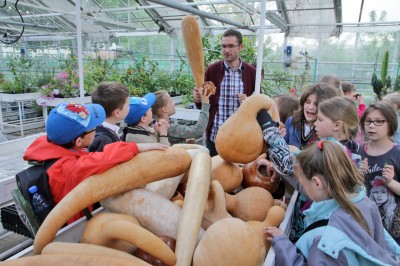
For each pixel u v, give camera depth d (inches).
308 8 314.7
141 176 45.6
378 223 52.4
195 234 41.3
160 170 47.1
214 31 384.5
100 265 33.6
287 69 364.2
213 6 357.7
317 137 89.2
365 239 45.9
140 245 36.9
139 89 278.7
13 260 34.9
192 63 81.5
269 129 59.6
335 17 329.1
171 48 486.9
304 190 57.1
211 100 132.7
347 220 46.9
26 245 75.9
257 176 62.7
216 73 133.4
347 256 43.2
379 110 88.4
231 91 132.0
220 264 37.1
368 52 428.8
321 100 88.1
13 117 358.0
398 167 87.0
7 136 296.7
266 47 458.0
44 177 55.0
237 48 128.3
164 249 37.4
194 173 49.0
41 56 514.0
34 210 55.4
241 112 60.4
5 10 418.3
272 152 58.9
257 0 195.6
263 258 41.4
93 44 540.7
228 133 59.2
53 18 457.1
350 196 49.9
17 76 329.4
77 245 38.1
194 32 74.1
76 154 59.0
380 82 275.1
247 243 38.4
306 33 363.6
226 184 59.8
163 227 43.1
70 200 42.4
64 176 53.1
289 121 100.3
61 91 269.1
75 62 325.7
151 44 534.6
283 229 50.6
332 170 49.1
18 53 520.7
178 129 104.6
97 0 374.3
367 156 91.7
